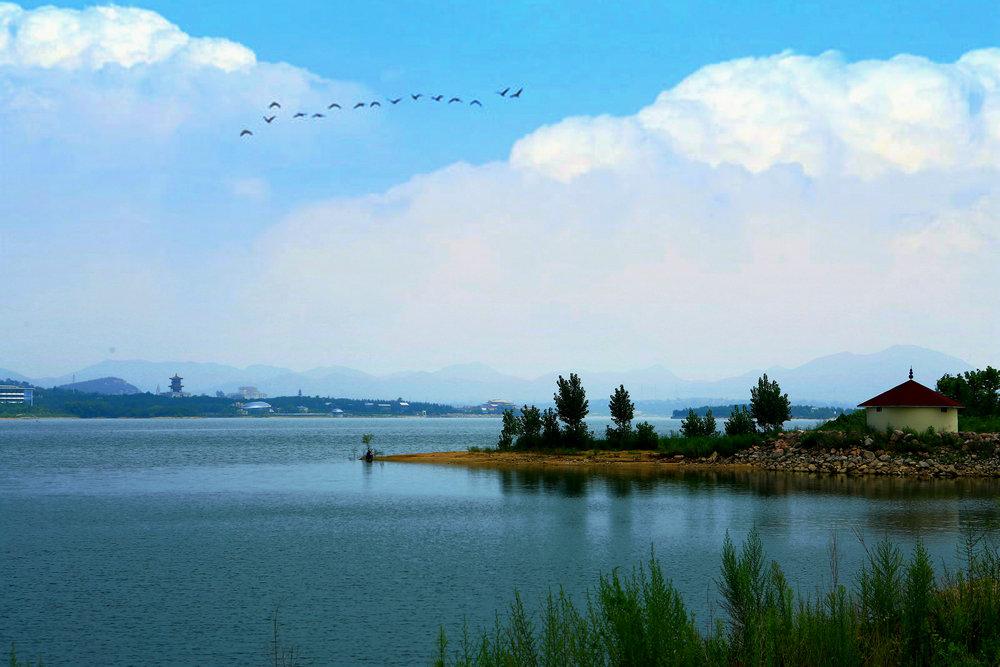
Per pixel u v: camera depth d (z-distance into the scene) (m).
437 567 32.22
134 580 30.27
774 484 63.34
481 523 44.78
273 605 26.25
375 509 52.16
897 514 44.78
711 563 31.92
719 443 86.81
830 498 53.12
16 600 27.14
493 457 98.31
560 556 34.31
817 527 40.34
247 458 119.94
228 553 35.94
